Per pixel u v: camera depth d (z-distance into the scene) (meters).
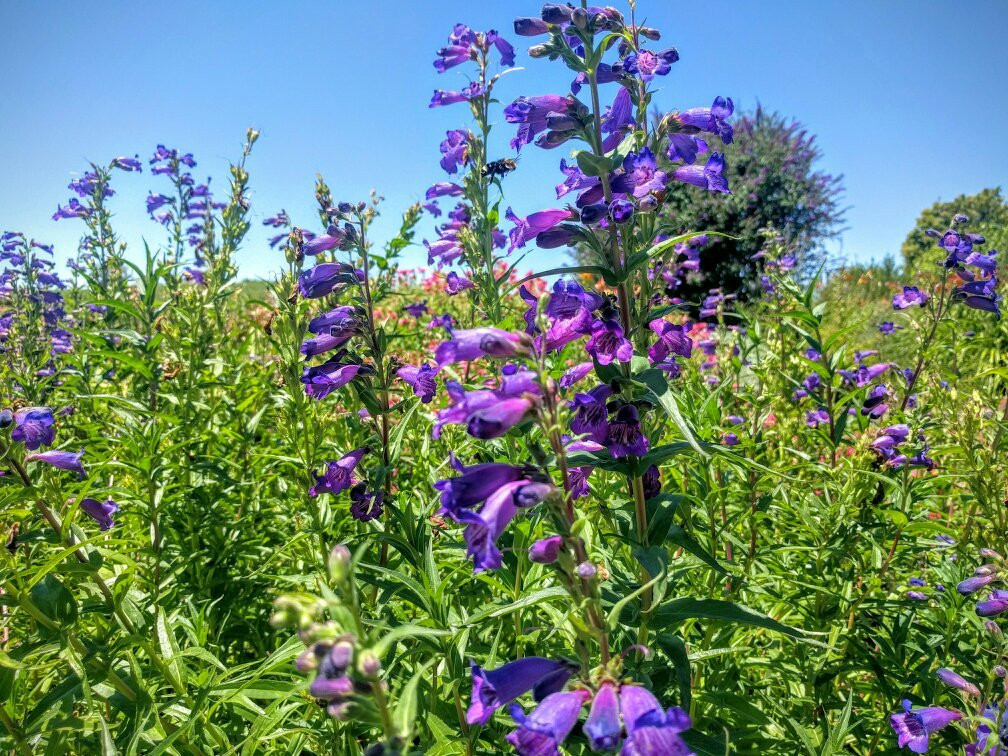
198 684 3.10
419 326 8.32
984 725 2.80
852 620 3.91
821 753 3.24
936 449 4.32
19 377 5.52
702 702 3.37
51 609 2.79
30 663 3.11
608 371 2.83
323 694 1.55
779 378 5.71
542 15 2.99
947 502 5.42
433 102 6.19
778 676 4.27
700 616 2.60
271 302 5.12
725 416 5.36
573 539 1.99
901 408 5.24
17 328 7.23
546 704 1.84
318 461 4.06
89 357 6.79
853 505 4.41
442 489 2.08
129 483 5.11
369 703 1.56
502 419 1.99
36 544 3.43
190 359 5.64
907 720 3.17
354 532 4.45
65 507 3.40
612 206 2.77
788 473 4.94
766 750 3.52
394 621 3.48
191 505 4.91
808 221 26.00
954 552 4.71
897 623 4.05
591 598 1.90
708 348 7.49
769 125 27.52
